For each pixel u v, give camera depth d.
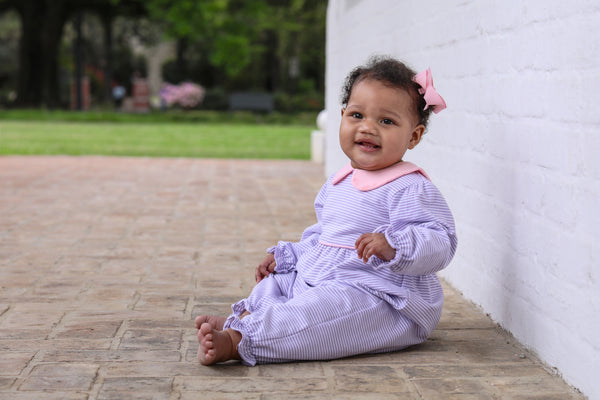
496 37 2.88
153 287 3.42
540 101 2.46
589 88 2.10
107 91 32.03
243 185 7.50
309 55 35.78
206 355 2.29
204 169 9.14
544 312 2.42
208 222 5.29
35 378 2.21
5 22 44.19
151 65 45.56
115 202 6.21
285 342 2.34
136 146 13.23
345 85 2.62
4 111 25.31
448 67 3.55
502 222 2.82
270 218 5.49
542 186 2.44
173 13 25.62
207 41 34.38
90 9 28.59
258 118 25.98
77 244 4.42
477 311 3.07
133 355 2.43
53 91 27.72
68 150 11.94
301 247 2.75
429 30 3.90
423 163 4.04
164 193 6.82
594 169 2.07
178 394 2.10
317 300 2.39
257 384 2.19
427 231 2.30
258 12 27.50
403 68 2.49
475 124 3.15
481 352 2.54
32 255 4.09
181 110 30.78
